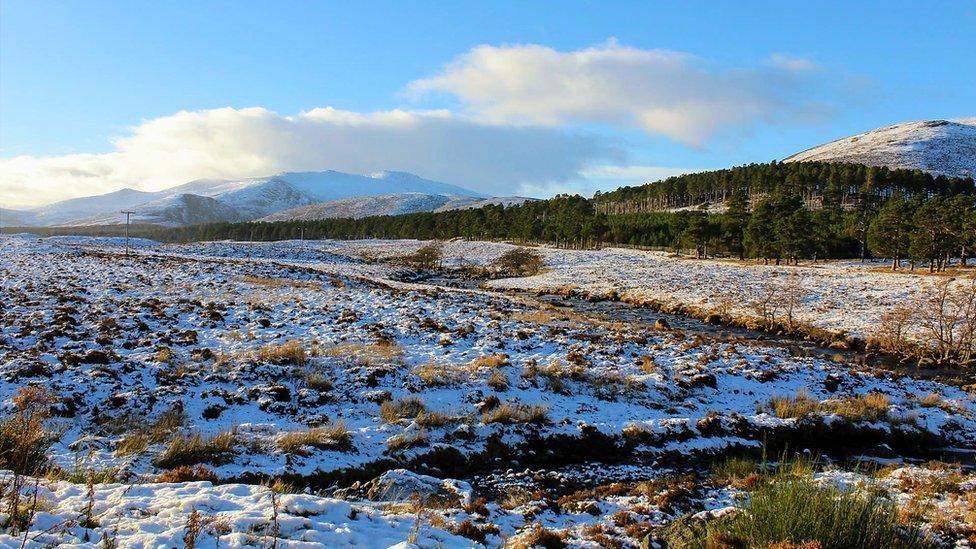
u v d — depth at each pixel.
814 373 18.67
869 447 13.30
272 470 9.14
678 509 8.64
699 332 29.56
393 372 14.44
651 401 14.56
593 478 10.61
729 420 13.48
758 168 136.12
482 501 8.48
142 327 17.44
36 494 5.73
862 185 108.75
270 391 12.26
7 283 26.34
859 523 5.79
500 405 13.00
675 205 153.88
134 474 8.38
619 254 78.69
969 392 18.84
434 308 26.67
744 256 79.56
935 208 56.91
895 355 24.80
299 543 5.79
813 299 38.12
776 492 6.19
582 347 19.20
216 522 5.99
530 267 65.75
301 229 143.88
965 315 27.73
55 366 12.39
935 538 6.49
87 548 5.01
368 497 8.74
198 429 10.36
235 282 33.22
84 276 31.56
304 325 20.41
